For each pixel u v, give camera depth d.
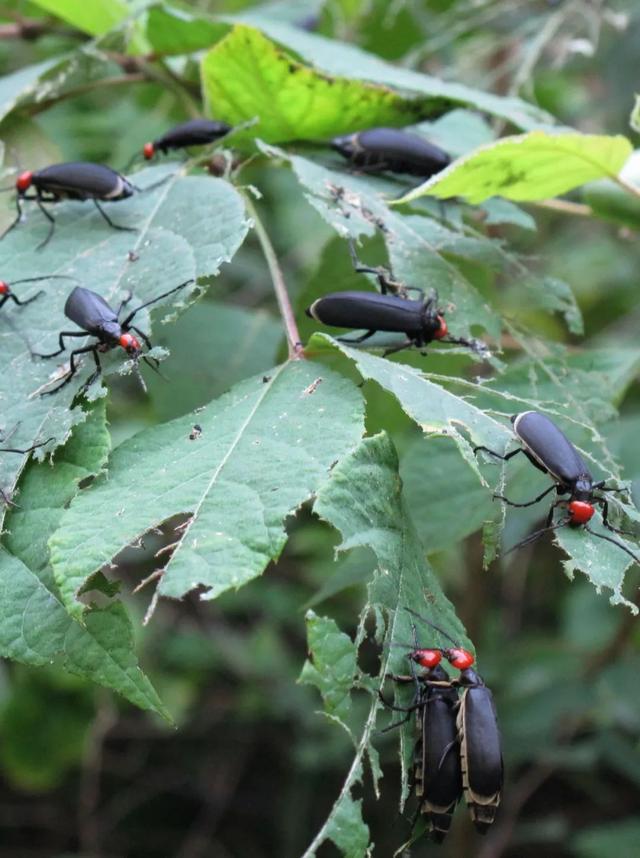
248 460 0.23
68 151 0.45
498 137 0.33
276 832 0.56
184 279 0.25
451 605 0.24
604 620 0.46
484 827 0.23
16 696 0.47
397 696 0.23
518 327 0.28
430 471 0.28
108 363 0.25
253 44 0.28
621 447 0.34
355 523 0.23
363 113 0.29
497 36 0.45
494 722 0.23
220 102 0.29
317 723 0.53
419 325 0.26
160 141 0.29
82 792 0.56
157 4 0.30
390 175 0.29
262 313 0.32
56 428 0.24
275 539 0.22
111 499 0.23
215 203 0.26
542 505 0.27
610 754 0.43
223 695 0.57
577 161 0.27
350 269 0.30
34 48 0.43
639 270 0.53
